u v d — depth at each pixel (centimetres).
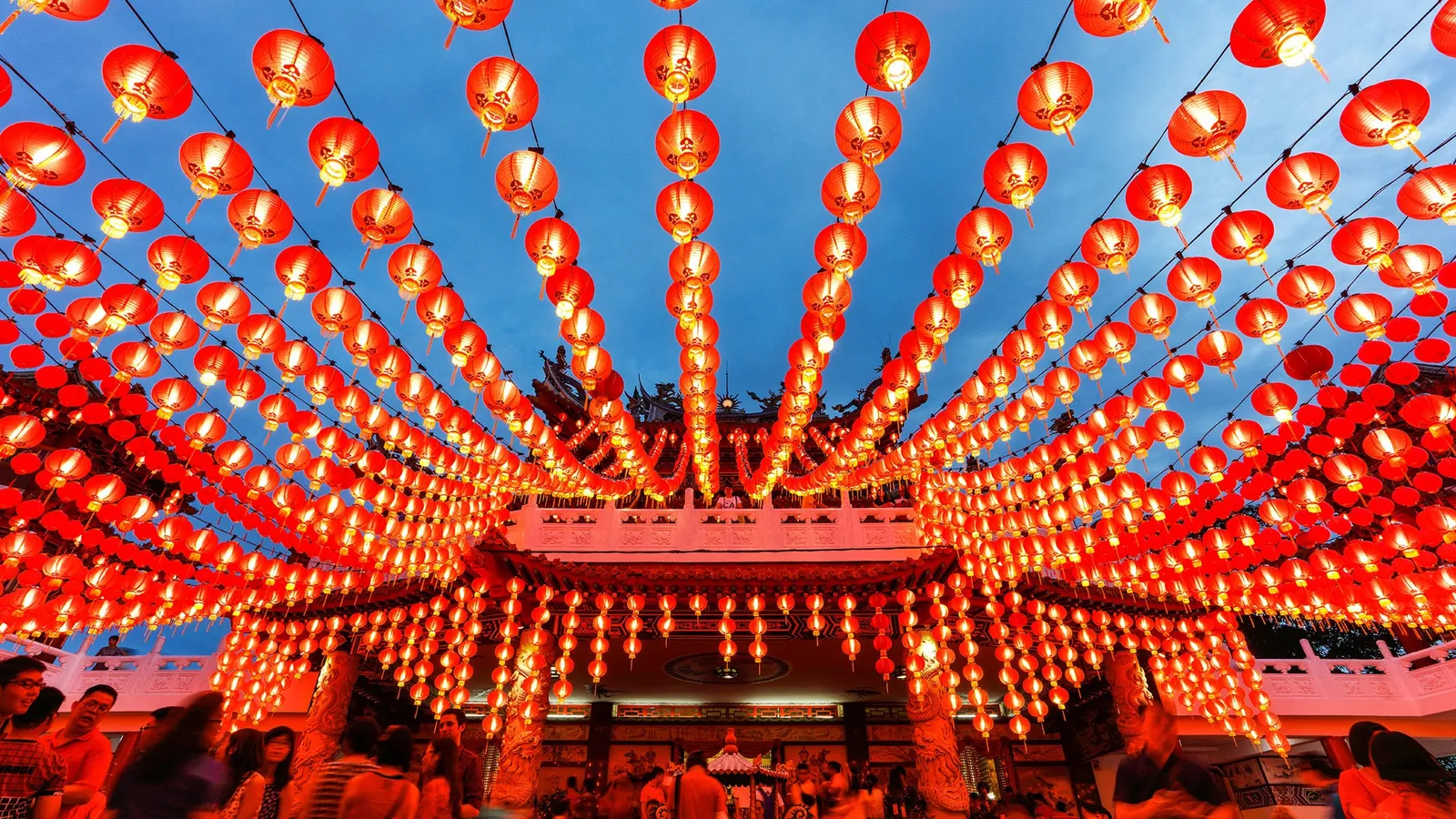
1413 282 526
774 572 1166
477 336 640
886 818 1332
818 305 595
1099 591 1241
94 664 1538
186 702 358
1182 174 462
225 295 557
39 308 590
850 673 1499
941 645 1122
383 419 761
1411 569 1018
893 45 385
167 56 382
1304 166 452
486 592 1165
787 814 982
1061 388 740
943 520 1136
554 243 517
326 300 577
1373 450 825
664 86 406
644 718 1712
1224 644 1504
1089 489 945
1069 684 1617
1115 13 350
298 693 1439
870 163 454
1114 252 512
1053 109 412
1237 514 1012
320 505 885
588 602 1209
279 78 378
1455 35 367
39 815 358
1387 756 422
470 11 358
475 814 556
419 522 1010
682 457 1552
